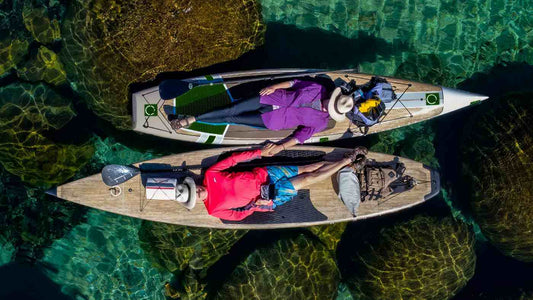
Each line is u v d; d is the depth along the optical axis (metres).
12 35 7.67
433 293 8.05
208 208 6.73
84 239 8.03
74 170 7.74
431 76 8.36
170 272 8.01
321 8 8.31
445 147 8.52
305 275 7.82
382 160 7.43
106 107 7.52
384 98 7.27
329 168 7.02
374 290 7.99
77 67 7.51
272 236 7.98
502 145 7.84
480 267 8.59
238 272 7.68
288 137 7.31
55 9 7.69
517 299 8.18
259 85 7.32
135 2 7.08
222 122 7.16
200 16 7.13
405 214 8.15
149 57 7.17
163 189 6.63
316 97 6.87
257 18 7.68
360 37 8.47
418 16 8.48
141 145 8.02
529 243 8.05
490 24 8.54
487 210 8.01
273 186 6.78
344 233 8.29
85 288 8.11
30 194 7.82
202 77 7.31
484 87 8.58
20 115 7.42
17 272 8.04
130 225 7.99
